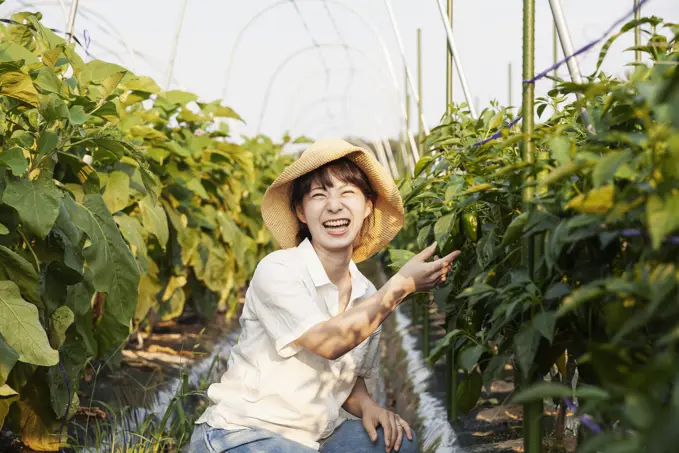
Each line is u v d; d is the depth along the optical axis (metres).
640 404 1.14
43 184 2.56
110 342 3.05
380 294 2.28
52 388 2.89
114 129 3.08
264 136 10.27
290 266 2.39
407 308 7.14
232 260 6.29
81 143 2.85
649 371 1.10
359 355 2.54
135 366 4.71
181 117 5.81
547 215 1.74
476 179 2.44
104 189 3.77
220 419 2.42
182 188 5.31
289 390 2.38
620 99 1.54
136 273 2.87
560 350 1.94
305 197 2.44
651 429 1.13
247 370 2.45
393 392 4.89
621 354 1.18
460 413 3.48
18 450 3.06
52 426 3.00
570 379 2.50
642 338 1.43
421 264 2.32
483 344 2.05
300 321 2.29
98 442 3.04
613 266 1.68
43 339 2.35
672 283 1.19
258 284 2.39
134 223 3.98
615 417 1.38
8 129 2.67
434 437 3.32
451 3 3.76
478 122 3.17
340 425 2.60
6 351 2.39
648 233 1.38
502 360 1.96
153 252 5.23
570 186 1.67
